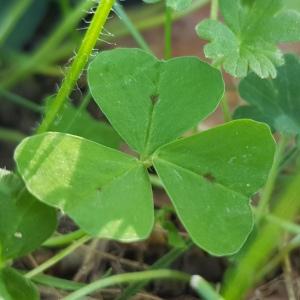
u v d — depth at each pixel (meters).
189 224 0.13
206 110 0.14
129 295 0.15
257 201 0.18
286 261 0.17
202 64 0.14
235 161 0.13
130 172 0.13
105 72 0.14
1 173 0.13
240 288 0.14
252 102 0.16
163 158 0.13
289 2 0.16
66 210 0.12
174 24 0.24
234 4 0.15
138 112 0.14
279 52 0.15
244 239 0.13
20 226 0.13
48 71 0.22
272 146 0.13
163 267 0.16
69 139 0.13
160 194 0.18
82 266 0.17
